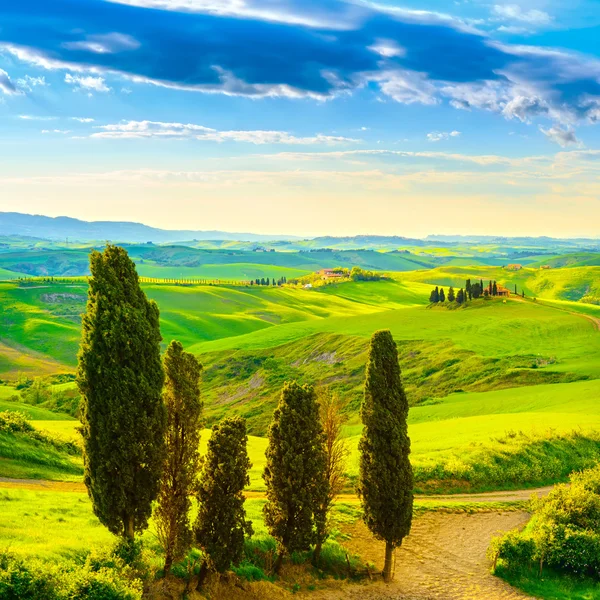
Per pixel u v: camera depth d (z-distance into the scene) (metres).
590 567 37.50
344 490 50.19
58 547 26.67
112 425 25.72
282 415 32.16
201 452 61.53
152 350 26.69
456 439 65.38
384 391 34.94
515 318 190.00
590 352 136.00
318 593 31.28
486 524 45.41
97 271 26.50
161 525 27.92
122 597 22.20
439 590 33.78
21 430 54.53
